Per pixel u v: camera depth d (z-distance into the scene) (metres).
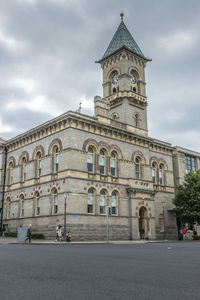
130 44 52.19
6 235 41.09
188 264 12.00
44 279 8.30
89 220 35.81
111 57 51.50
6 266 10.91
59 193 35.91
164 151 50.81
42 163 39.91
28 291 6.84
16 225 42.41
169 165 51.06
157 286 7.48
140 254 16.62
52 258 13.83
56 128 38.78
